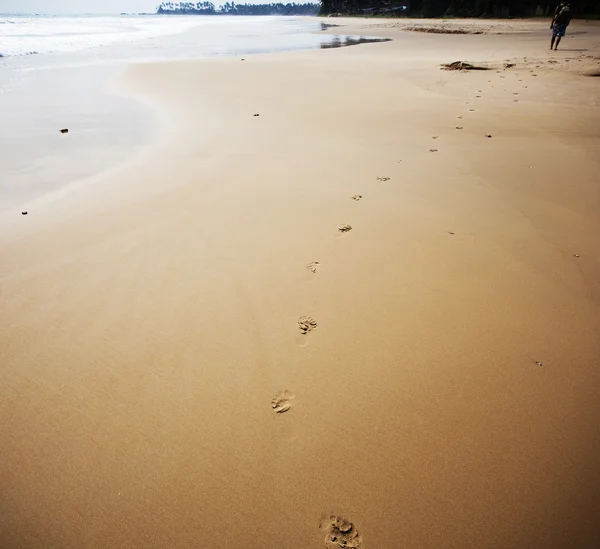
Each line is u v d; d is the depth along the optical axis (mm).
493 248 3045
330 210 3660
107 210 3686
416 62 13305
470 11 47406
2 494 1627
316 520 1508
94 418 1891
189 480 1641
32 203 3854
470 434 1778
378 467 1664
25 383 2070
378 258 2967
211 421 1862
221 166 4688
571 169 4352
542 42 18531
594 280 2668
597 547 1405
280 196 3939
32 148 5316
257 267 2891
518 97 7645
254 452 1730
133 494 1603
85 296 2643
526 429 1791
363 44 21812
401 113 6840
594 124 5781
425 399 1938
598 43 17078
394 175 4391
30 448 1776
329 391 1990
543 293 2578
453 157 4836
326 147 5293
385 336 2299
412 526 1482
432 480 1615
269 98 8250
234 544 1450
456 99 7723
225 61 14500
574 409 1869
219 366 2135
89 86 9430
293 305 2539
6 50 17141
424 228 3338
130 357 2201
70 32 31234
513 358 2139
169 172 4527
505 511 1514
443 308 2484
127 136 5844
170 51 19203
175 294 2646
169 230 3361
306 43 23969
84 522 1530
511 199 3766
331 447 1742
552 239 3123
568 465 1651
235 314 2479
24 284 2756
